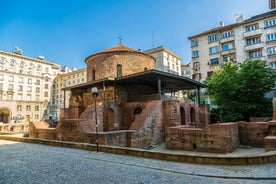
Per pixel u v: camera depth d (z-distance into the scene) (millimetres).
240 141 15664
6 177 6637
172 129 15148
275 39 33625
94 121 17500
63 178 6480
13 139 18000
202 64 41500
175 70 56500
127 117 21266
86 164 8414
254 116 22812
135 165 8156
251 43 36562
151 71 18359
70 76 76250
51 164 8445
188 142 14352
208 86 28141
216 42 40125
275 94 30844
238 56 37125
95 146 11508
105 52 26562
